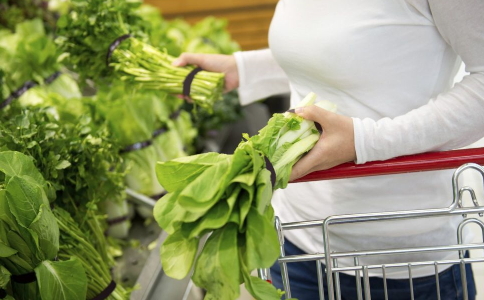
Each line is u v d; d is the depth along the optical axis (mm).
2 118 1740
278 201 1558
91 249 1368
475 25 1054
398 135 1105
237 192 931
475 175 1688
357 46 1184
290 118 1087
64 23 1686
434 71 1217
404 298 1415
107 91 2002
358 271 1151
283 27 1295
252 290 944
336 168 1134
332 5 1205
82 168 1399
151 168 1957
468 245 1103
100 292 1361
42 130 1330
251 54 1678
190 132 2383
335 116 1113
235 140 2750
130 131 1902
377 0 1165
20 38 2148
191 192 909
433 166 1104
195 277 964
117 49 1680
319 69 1243
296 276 1507
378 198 1312
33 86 1973
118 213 1847
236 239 942
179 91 1668
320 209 1381
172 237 997
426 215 1075
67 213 1366
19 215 1066
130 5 1738
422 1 1132
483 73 1079
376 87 1225
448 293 1418
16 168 1108
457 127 1097
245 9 3723
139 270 1742
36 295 1182
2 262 1146
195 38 2670
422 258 1377
